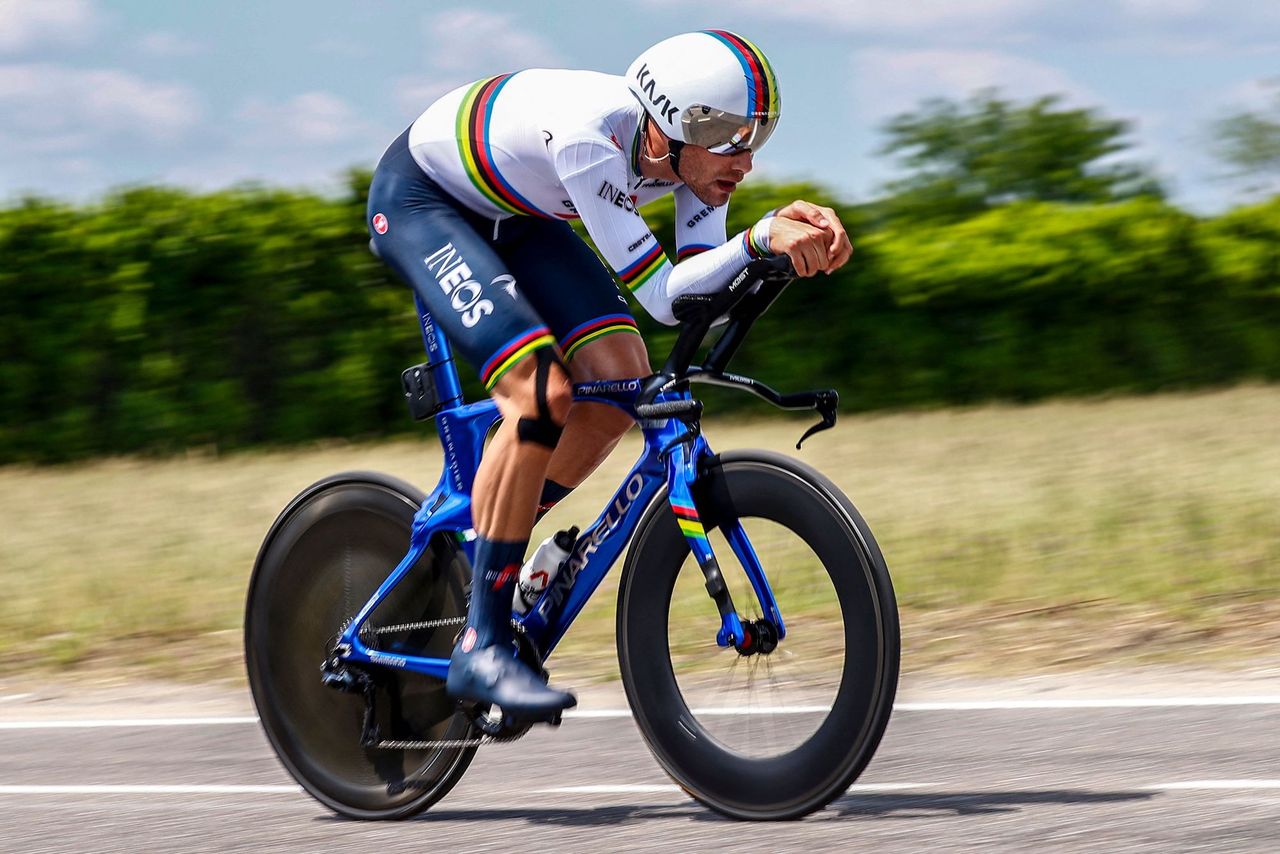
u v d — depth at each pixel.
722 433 21.83
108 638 10.21
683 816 5.76
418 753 6.01
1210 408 22.20
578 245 6.01
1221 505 12.91
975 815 5.53
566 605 5.88
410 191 5.91
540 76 5.72
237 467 20.73
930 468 16.88
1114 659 8.33
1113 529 11.94
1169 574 10.15
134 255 22.62
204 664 9.38
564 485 5.94
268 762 7.05
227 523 15.19
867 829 5.40
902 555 11.36
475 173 5.72
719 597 5.50
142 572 12.52
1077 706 7.33
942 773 6.26
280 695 6.33
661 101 5.44
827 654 5.51
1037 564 10.75
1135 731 6.79
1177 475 15.17
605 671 8.66
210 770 6.92
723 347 5.52
